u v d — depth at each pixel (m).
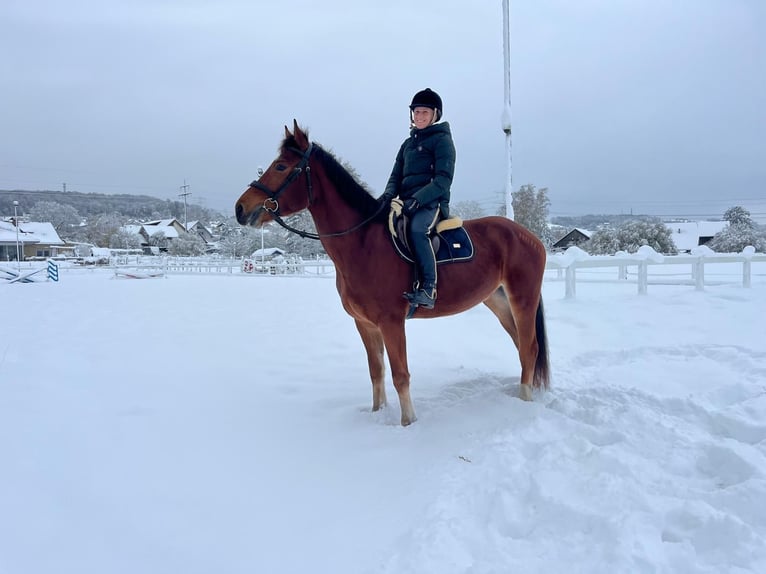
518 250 4.39
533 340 4.40
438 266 4.01
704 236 59.28
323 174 3.88
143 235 79.19
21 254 57.41
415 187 4.05
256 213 3.86
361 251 3.86
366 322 4.11
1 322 9.32
